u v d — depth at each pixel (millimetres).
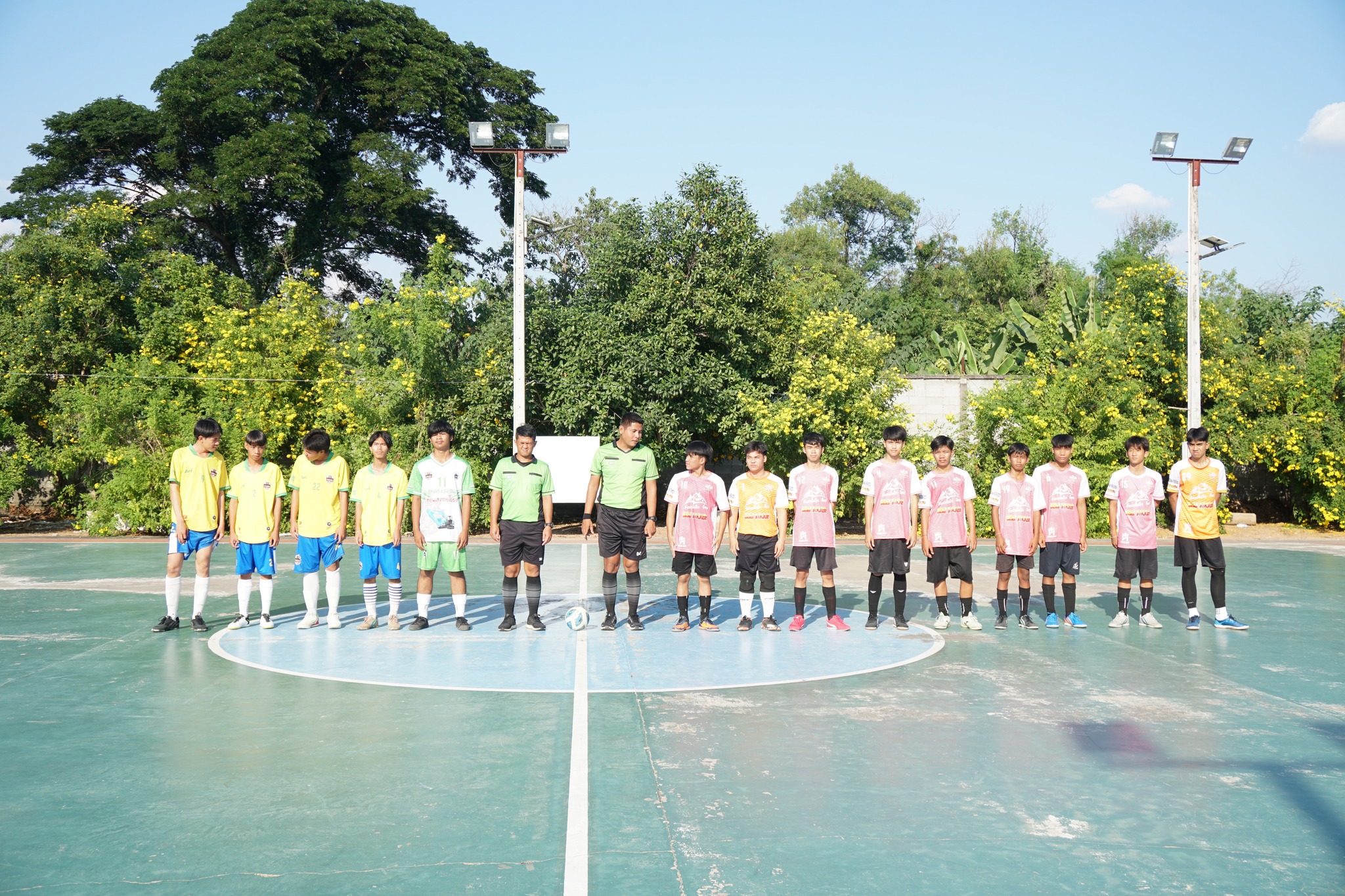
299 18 26469
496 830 3906
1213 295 22188
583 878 3449
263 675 6746
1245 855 3711
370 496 8594
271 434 19656
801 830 3926
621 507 8477
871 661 7273
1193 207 15297
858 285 36562
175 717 5656
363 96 28125
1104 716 5695
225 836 3859
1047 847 3771
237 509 8602
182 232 26656
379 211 27625
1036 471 8953
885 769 4699
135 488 18891
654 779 4551
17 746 5074
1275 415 20578
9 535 19750
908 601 10688
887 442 8641
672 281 18844
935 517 8703
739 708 5875
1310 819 4078
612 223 20672
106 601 10406
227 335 20234
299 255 28000
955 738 5238
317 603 9344
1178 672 6910
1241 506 22531
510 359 19047
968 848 3752
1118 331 20219
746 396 18734
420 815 4074
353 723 5523
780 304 20031
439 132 29578
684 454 19297
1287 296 27391
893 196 47375
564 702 6008
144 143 27156
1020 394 19203
